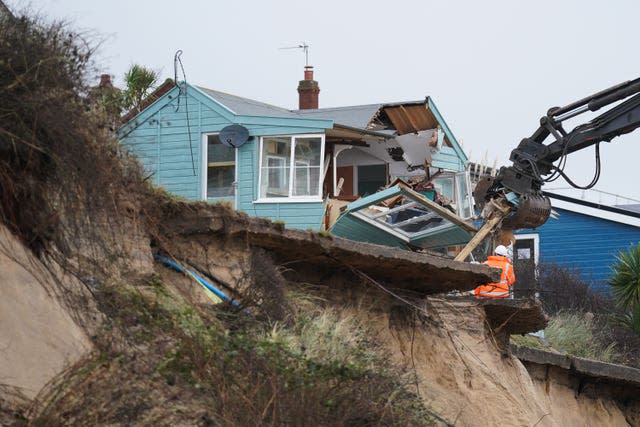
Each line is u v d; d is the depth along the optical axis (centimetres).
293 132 6738
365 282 3609
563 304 8494
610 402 5994
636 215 10300
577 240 10462
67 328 2225
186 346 2420
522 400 4369
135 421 2105
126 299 2473
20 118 2314
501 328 4475
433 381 3688
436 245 5938
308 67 9112
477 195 5700
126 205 2709
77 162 2441
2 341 2053
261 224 3091
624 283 8012
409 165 7300
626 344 7856
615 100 5412
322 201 6700
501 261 5172
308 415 2442
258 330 2816
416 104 7462
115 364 2225
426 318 3872
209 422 2264
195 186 6706
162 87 6831
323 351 2808
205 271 2945
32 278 2228
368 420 2641
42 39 2441
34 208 2330
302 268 3416
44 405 1984
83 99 2539
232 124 6706
